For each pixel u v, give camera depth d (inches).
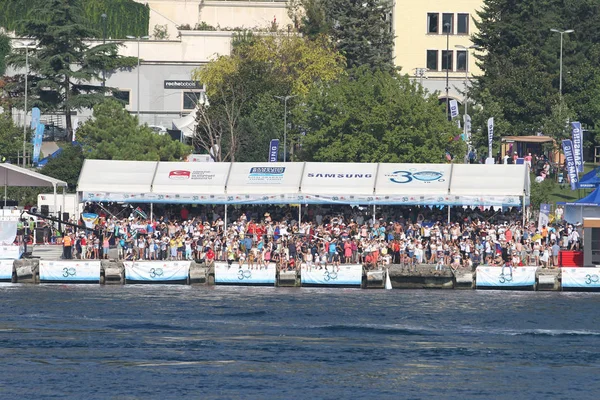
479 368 7145.7
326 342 7775.6
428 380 6875.0
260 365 7160.4
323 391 6628.9
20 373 6934.1
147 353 7421.3
